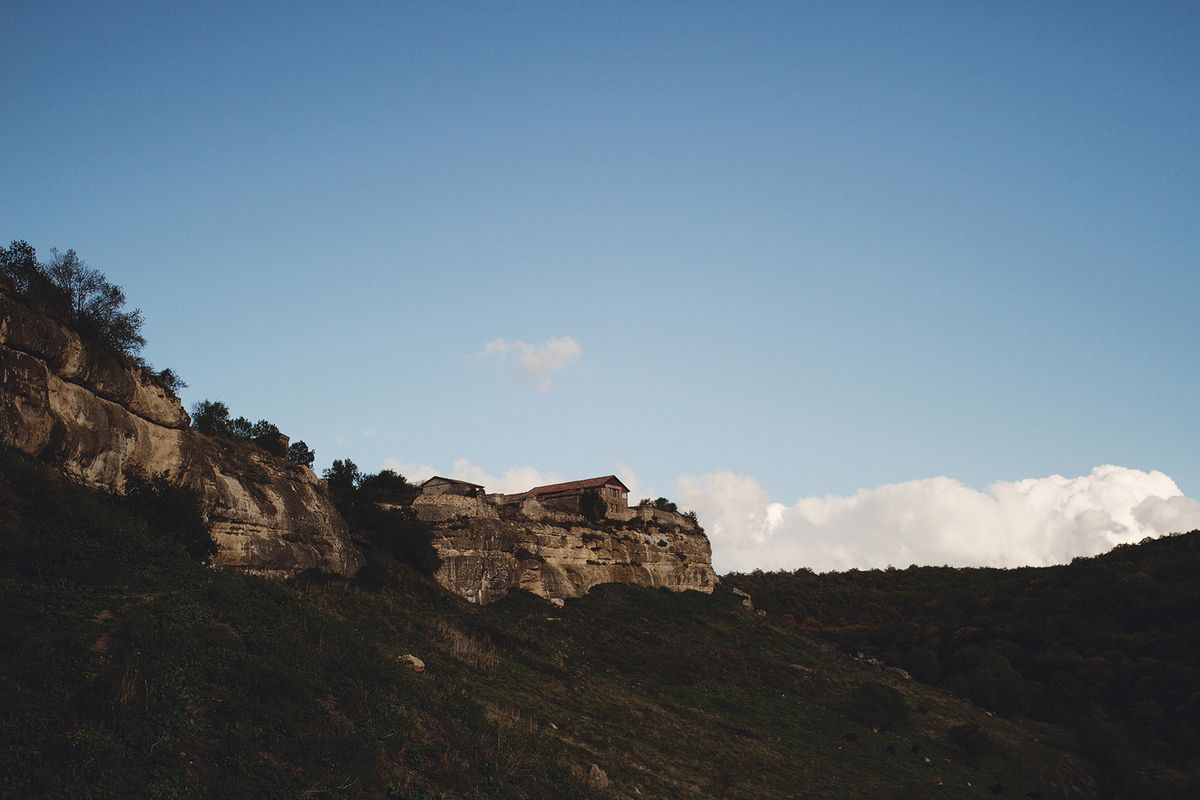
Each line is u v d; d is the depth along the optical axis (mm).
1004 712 79750
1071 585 118312
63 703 15094
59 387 28656
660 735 42625
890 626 118875
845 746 54281
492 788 21391
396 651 34594
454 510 66438
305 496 50312
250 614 23625
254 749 17016
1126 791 52656
